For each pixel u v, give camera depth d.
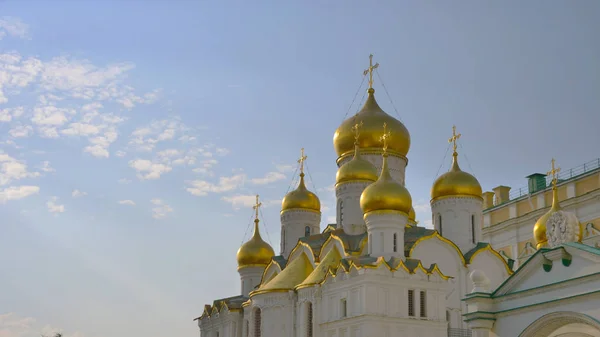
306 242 85.38
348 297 70.81
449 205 85.12
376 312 68.38
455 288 78.69
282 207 94.62
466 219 84.38
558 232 46.19
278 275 82.00
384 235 74.31
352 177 84.25
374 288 69.12
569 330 46.41
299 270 81.38
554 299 44.66
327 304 73.56
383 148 84.31
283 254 92.69
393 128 89.38
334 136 92.44
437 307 71.94
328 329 72.44
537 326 45.81
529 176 103.31
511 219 102.38
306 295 75.88
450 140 89.00
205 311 100.12
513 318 47.72
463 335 76.69
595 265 42.50
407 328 69.69
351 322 69.44
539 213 97.62
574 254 44.06
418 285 71.69
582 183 91.69
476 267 80.56
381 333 68.06
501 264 81.94
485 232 106.69
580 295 42.88
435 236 79.75
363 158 87.94
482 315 48.75
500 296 48.91
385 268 70.38
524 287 47.50
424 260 78.44
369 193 75.56
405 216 75.56
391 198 74.62
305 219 93.06
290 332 76.88
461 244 83.31
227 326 92.56
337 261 78.31
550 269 45.69
